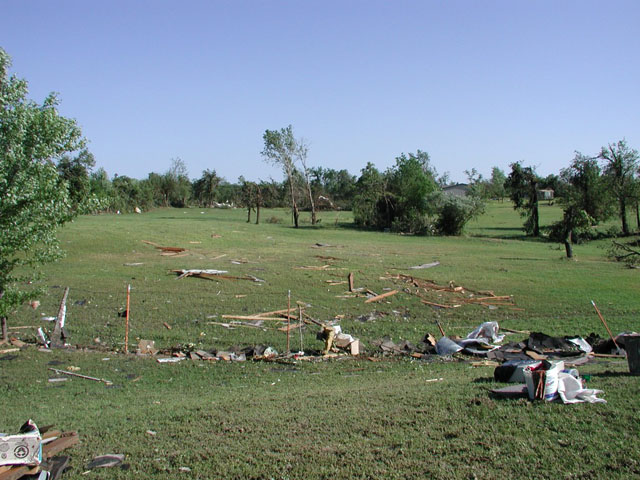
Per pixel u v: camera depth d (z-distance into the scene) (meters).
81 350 16.61
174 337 18.84
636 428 7.20
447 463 6.52
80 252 34.97
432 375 13.41
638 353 10.84
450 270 35.06
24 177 14.19
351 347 17.47
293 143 77.81
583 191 66.69
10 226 14.35
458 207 64.19
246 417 8.67
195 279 28.89
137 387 12.75
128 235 41.91
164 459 6.91
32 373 13.82
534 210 67.19
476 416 7.99
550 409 8.07
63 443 7.34
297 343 18.70
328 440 7.41
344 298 26.36
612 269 36.91
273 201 108.25
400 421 8.00
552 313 24.48
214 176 128.25
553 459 6.48
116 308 22.25
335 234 60.75
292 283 29.14
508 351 17.00
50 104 14.88
